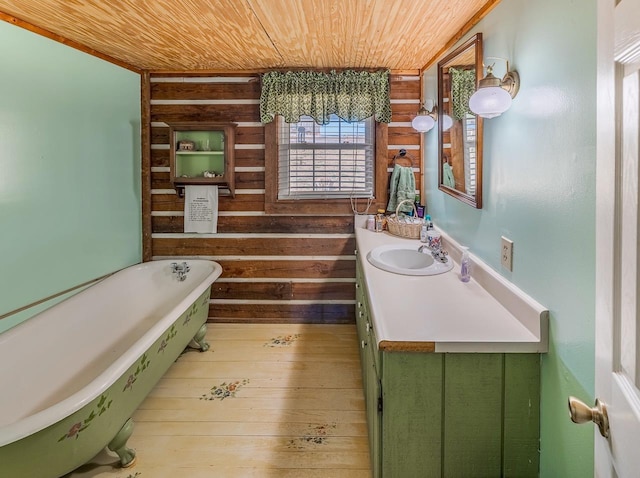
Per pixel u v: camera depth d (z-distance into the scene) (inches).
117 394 67.1
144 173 129.2
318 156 130.8
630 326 23.6
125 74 119.4
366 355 77.1
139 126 127.1
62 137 98.3
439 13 76.5
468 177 79.8
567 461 44.8
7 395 76.4
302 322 135.3
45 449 54.7
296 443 77.3
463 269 73.6
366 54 107.0
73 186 102.5
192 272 126.7
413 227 109.2
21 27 85.4
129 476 69.4
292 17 80.5
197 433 80.2
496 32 65.7
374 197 130.2
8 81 83.3
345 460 72.8
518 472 51.5
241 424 83.0
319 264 133.2
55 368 87.8
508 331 51.9
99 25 87.3
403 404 50.7
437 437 51.2
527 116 54.9
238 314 135.6
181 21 83.7
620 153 24.7
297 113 122.4
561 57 46.1
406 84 126.5
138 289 122.0
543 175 50.5
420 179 128.7
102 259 114.0
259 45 99.5
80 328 96.3
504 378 50.3
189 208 130.2
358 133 130.3
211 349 116.5
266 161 127.6
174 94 127.2
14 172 85.6
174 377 101.0
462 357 49.9
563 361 45.9
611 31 25.6
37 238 92.1
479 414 50.8
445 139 97.3
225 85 126.4
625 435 23.9
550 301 48.9
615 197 25.5
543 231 50.7
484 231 72.1
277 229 132.2
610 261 26.4
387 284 71.6
